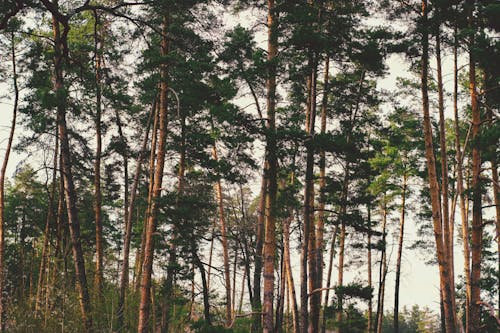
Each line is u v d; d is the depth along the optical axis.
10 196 40.00
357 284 18.09
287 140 15.84
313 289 18.91
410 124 29.98
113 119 27.83
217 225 32.66
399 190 33.69
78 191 35.44
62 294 15.37
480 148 15.20
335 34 16.84
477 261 15.91
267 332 15.51
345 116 25.86
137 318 19.50
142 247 25.42
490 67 15.16
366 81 25.94
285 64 17.09
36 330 14.35
